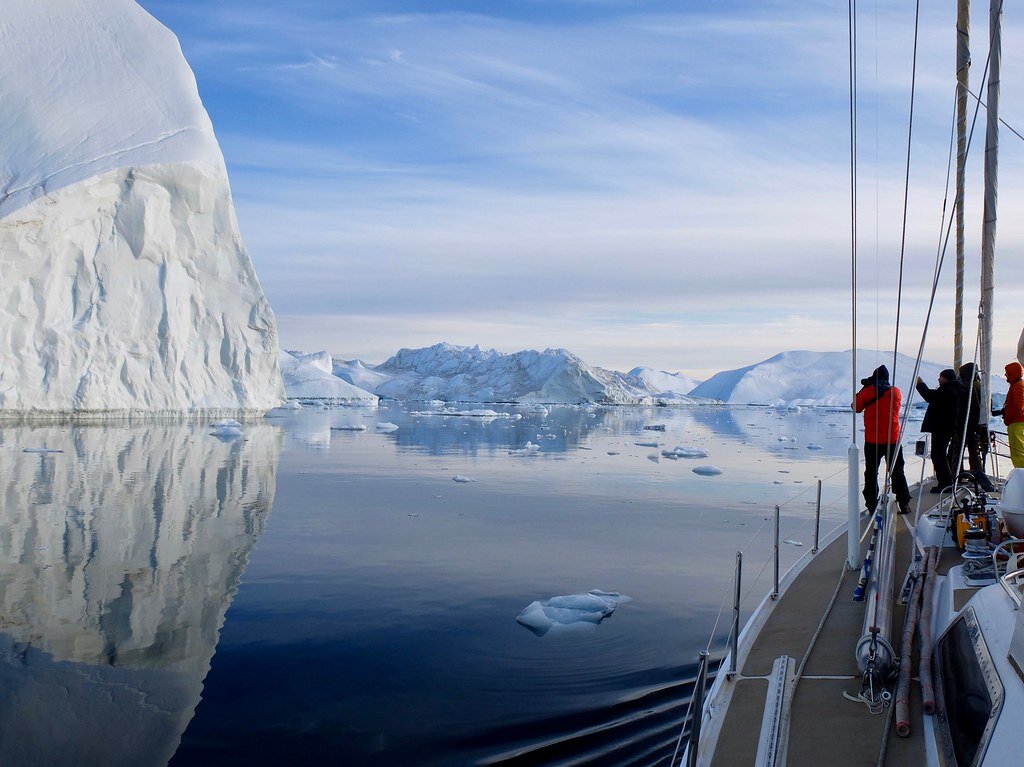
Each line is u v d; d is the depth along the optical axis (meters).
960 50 5.79
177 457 19.31
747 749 3.37
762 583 7.89
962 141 5.94
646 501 13.43
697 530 10.72
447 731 4.40
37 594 6.97
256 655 5.59
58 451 19.61
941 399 7.41
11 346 29.91
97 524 10.34
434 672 5.31
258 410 38.50
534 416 57.25
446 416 54.59
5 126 33.09
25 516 10.74
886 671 3.68
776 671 4.10
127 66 37.56
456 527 10.78
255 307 38.09
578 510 12.36
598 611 6.79
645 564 8.68
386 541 9.73
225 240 36.97
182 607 6.71
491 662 5.53
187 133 35.72
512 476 17.14
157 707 4.66
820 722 3.53
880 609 4.14
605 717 4.61
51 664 5.30
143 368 33.78
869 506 7.63
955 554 5.30
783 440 32.31
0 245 28.80
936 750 3.12
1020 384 6.43
